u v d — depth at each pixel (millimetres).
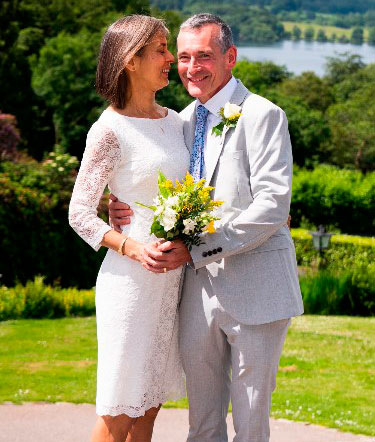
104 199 14133
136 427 3676
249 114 3379
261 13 180750
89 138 3416
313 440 5391
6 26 38188
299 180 26266
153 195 3424
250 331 3387
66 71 40312
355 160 53656
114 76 3393
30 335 9711
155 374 3518
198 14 3488
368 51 177375
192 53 3400
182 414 6020
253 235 3264
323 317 12422
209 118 3508
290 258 3479
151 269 3275
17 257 13812
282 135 3354
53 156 14891
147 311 3434
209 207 3229
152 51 3414
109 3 51438
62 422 5770
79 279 14477
